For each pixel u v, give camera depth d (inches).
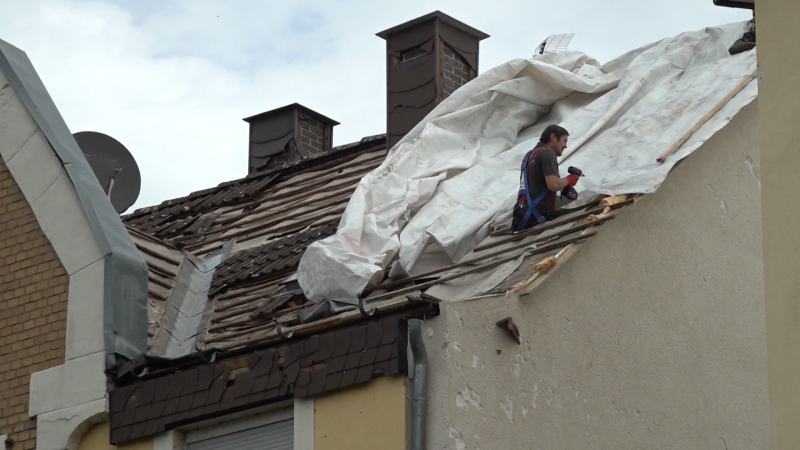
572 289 579.2
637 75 722.8
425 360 529.3
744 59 701.3
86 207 642.8
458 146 726.5
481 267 589.6
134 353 615.8
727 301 652.1
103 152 849.5
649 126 666.8
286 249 745.6
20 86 682.8
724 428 629.6
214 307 718.5
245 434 580.1
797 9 438.3
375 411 534.6
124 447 599.8
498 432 531.5
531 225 624.7
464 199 682.8
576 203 629.3
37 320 635.5
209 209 885.8
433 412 522.9
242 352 579.2
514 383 543.8
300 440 551.2
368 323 549.0
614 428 579.2
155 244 773.3
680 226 640.4
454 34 866.8
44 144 664.4
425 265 639.1
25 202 659.4
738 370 646.5
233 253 796.0
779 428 408.5
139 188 848.3
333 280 618.2
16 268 650.2
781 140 432.1
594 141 686.5
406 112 844.6
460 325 534.6
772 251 425.1
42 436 611.5
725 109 663.1
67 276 635.5
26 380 627.8
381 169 691.4
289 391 558.3
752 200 680.4
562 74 735.7
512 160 705.6
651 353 608.4
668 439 602.9
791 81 434.0
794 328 411.2
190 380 589.3
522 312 554.6
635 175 618.2
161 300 719.1
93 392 606.5
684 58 728.3
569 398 563.5
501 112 741.3
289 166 898.1
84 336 618.5
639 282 612.1
